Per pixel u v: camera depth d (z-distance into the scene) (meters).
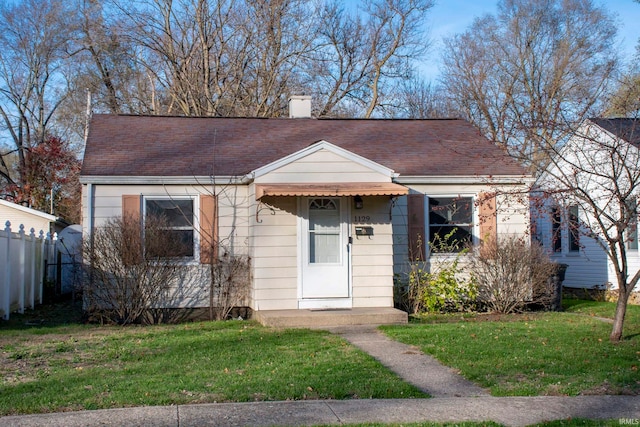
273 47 30.17
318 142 13.47
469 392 7.29
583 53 29.41
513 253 14.36
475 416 6.29
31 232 15.48
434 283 14.21
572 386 7.46
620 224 9.95
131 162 14.40
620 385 7.54
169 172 14.08
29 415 6.16
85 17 30.11
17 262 14.38
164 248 13.10
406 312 13.34
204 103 29.83
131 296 12.95
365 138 17.22
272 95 30.70
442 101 34.34
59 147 31.17
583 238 20.25
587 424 6.00
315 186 12.85
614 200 13.09
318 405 6.61
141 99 31.72
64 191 32.28
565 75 28.94
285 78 30.58
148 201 14.07
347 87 32.62
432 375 8.07
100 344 10.06
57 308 15.83
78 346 9.84
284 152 15.73
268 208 13.24
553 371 8.18
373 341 10.45
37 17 32.66
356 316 12.27
